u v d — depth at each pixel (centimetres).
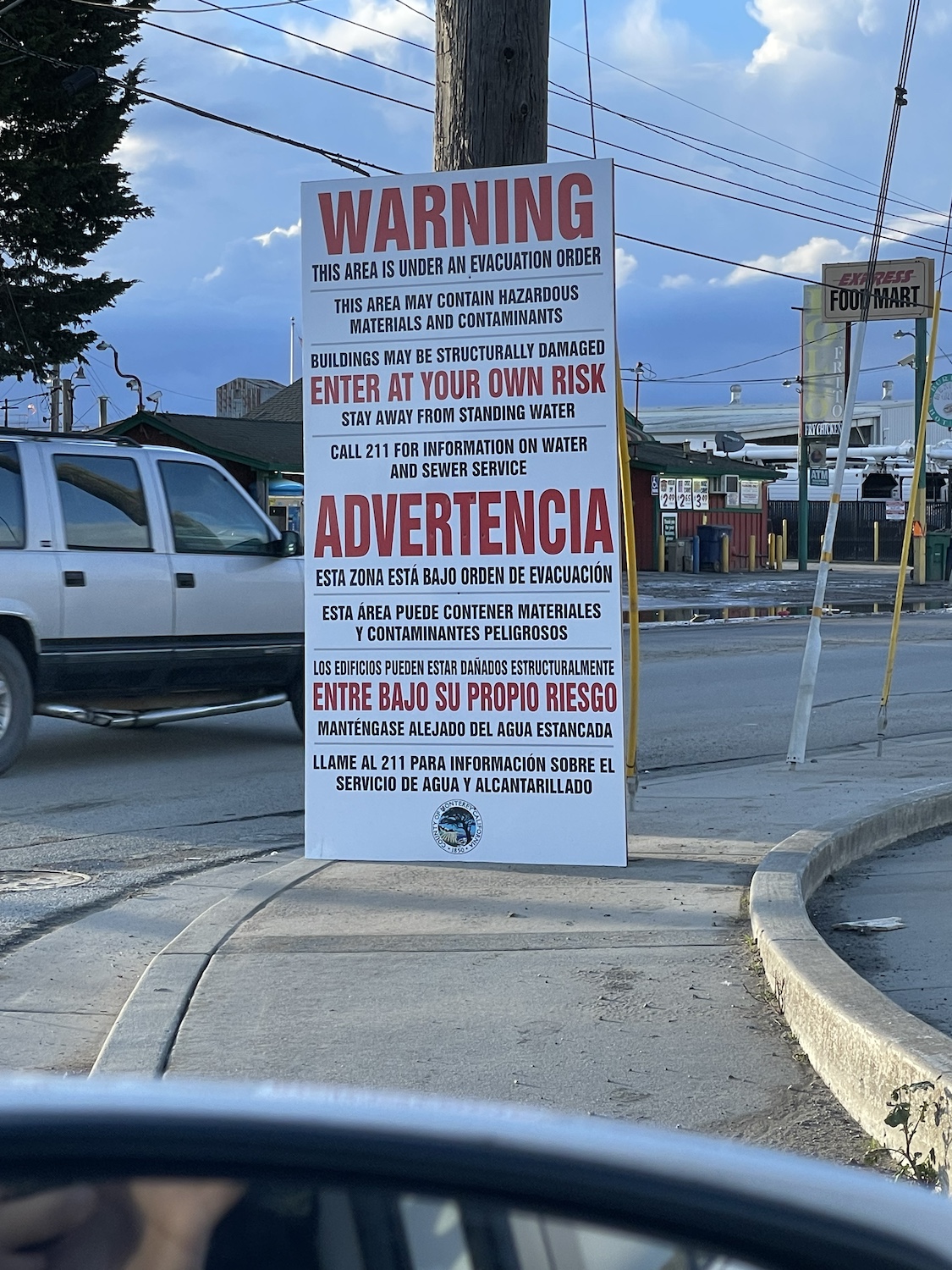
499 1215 117
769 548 4725
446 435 716
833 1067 441
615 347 697
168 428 3366
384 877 705
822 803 898
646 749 1205
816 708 1473
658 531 4209
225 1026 499
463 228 708
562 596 709
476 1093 440
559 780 718
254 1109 126
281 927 620
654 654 2003
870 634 2362
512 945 590
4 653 1011
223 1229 116
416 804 733
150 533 1094
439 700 727
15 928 653
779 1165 125
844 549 5584
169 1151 118
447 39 775
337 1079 452
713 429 7769
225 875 761
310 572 736
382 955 578
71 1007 548
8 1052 495
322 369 728
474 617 719
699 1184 119
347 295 723
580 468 703
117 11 2630
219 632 1127
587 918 628
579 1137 125
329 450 730
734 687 1641
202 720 1353
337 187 720
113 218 2883
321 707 739
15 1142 119
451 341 713
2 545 1015
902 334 3956
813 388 4538
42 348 2908
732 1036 486
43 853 811
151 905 698
